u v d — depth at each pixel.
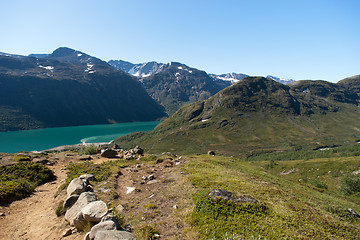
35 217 15.50
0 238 12.78
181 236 12.83
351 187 55.84
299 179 98.31
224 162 44.09
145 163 35.50
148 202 18.50
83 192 16.42
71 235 12.42
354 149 173.38
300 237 12.50
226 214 14.64
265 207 16.08
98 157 42.09
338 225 15.88
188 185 22.09
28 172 24.78
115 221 11.98
